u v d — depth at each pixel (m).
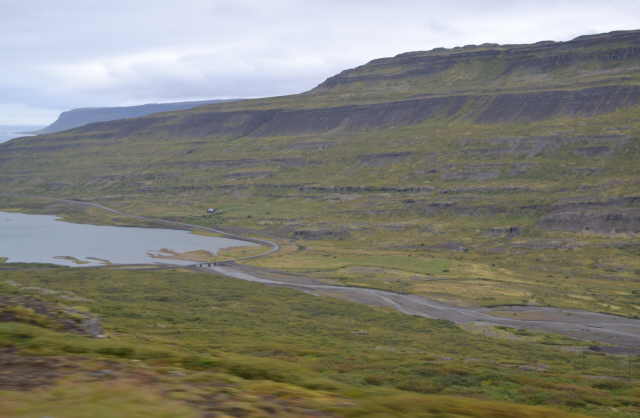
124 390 25.70
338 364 67.06
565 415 27.08
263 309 150.62
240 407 24.00
